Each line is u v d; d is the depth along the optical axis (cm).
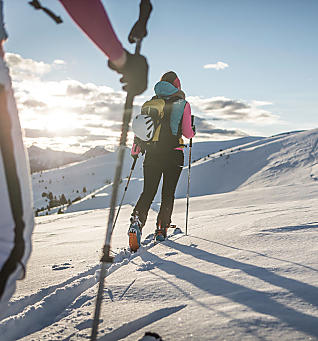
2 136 88
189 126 361
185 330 132
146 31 117
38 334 147
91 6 88
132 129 354
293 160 3259
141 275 220
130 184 2881
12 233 88
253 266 211
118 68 108
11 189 88
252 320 132
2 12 93
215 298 163
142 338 127
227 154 3812
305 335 119
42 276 249
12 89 94
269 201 1054
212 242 306
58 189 8975
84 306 174
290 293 158
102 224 754
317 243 254
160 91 362
